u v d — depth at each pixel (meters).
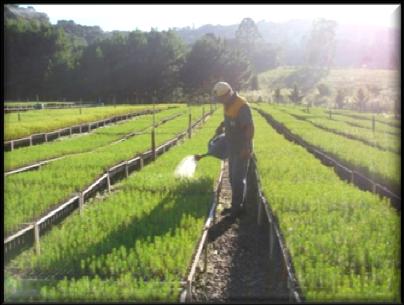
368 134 22.69
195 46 68.19
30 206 8.98
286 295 6.14
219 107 52.50
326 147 17.69
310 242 6.45
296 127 27.28
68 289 5.06
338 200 9.03
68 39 67.12
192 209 8.99
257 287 6.73
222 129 12.66
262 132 25.16
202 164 14.23
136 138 22.62
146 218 8.24
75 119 31.22
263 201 9.86
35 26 59.28
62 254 6.62
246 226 10.26
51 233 8.23
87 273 6.08
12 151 18.12
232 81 69.50
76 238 7.41
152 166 14.29
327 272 5.46
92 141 22.08
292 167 13.30
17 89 58.66
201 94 69.56
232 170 10.91
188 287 5.59
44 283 5.55
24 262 6.61
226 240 9.29
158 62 69.06
